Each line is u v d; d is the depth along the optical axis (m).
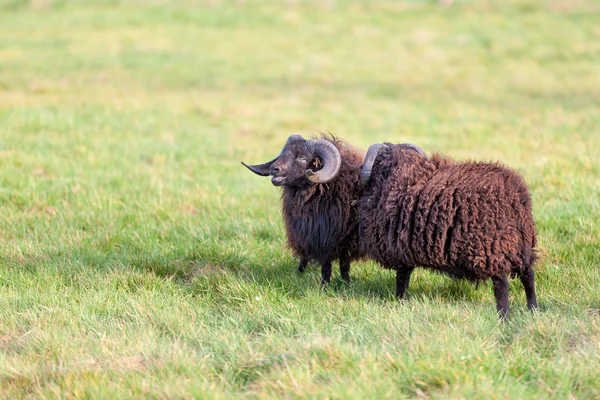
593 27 69.00
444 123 40.34
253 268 19.03
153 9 83.38
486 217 14.87
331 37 70.75
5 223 22.36
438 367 11.75
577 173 25.89
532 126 38.00
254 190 27.03
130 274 18.00
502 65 59.31
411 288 17.66
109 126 38.19
